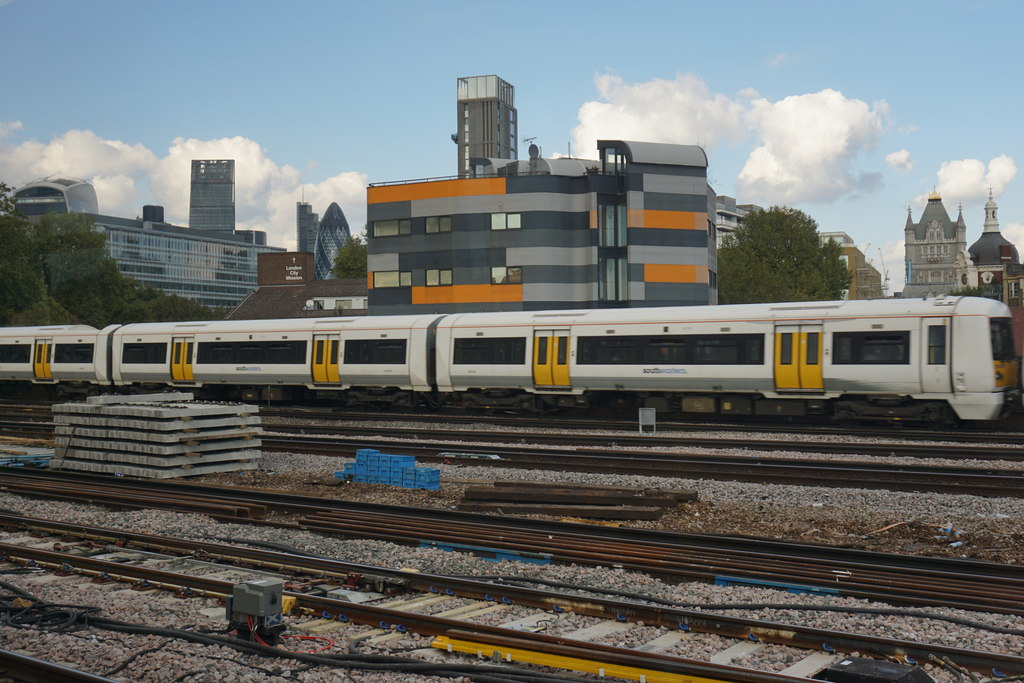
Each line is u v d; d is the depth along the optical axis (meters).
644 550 11.48
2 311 69.31
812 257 80.75
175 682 7.45
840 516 14.19
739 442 22.58
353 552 12.01
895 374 25.28
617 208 52.59
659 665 7.23
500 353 31.00
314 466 20.45
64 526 13.48
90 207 193.75
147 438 19.06
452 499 16.22
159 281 199.12
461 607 9.48
